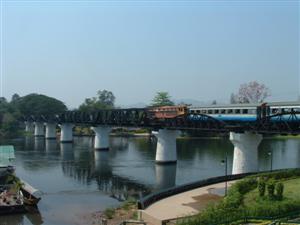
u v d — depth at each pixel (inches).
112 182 3326.8
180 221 1628.9
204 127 3580.2
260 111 2903.5
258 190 2090.3
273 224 1544.0
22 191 2719.0
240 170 3048.7
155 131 4414.4
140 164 4286.4
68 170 3937.0
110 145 6412.4
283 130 2726.4
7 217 2306.8
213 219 1593.3
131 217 2119.8
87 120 6195.9
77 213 2365.9
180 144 6136.8
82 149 5895.7
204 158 4645.7
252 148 3048.7
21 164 4330.7
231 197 1907.0
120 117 5132.9
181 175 3587.6
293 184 2308.1
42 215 2341.3
